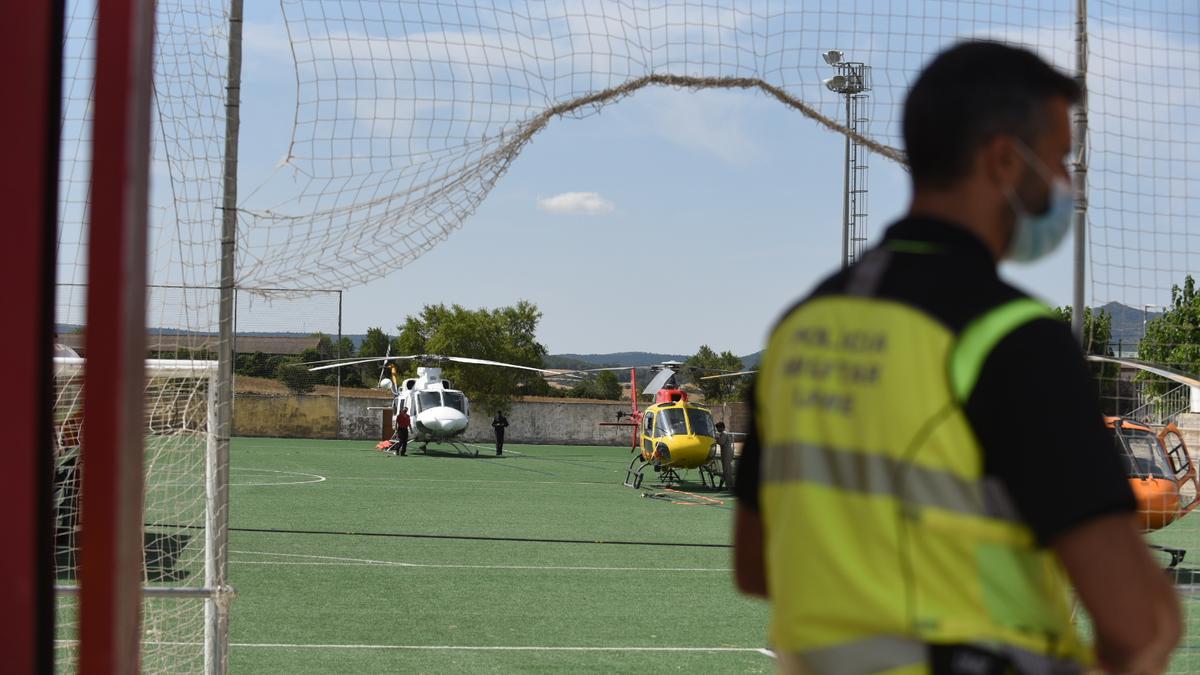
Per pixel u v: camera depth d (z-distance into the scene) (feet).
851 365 5.73
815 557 5.67
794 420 5.93
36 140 6.03
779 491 6.02
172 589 17.07
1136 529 5.30
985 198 5.93
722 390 148.87
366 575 39.01
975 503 5.37
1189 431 49.75
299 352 150.20
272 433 147.54
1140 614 5.14
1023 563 5.50
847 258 60.23
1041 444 5.17
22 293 6.00
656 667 26.58
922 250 5.82
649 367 95.81
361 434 149.48
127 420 5.51
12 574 5.94
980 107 5.80
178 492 30.25
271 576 38.40
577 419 163.63
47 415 6.09
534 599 35.24
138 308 5.67
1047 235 6.15
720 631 30.91
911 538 5.43
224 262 16.65
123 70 5.56
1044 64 5.99
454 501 68.28
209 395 17.72
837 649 5.53
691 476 101.60
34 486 5.99
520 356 171.63
